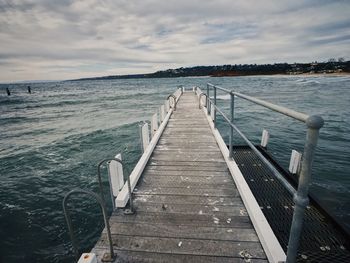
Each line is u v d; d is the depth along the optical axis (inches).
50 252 181.2
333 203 219.3
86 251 180.9
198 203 107.0
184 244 82.6
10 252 182.4
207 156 163.8
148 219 96.3
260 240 82.1
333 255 114.3
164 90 2583.7
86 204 241.9
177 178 131.7
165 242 83.6
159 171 140.9
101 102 1508.4
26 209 239.0
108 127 644.7
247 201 100.1
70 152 426.0
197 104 428.8
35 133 628.1
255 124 609.0
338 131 495.8
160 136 215.6
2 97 2202.3
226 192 116.1
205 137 211.0
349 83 2411.4
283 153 370.0
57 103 1529.3
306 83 2652.6
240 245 81.7
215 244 82.4
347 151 366.0
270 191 174.4
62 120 844.0
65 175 319.6
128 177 95.7
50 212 232.7
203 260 75.9
